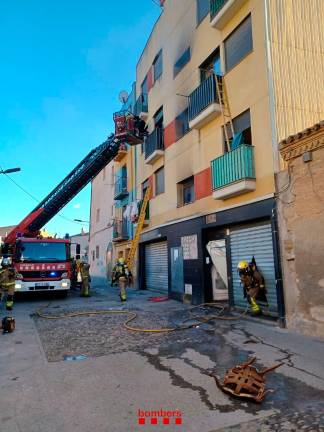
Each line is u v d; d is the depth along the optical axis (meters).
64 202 18.00
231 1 9.66
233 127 10.03
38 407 3.76
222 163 9.66
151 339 6.74
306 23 9.21
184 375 4.66
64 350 6.09
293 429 3.15
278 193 7.82
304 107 8.66
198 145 11.88
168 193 14.18
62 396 4.05
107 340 6.74
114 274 13.67
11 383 4.50
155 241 16.34
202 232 11.35
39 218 18.84
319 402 3.69
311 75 8.95
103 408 3.71
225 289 10.98
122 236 20.62
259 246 8.92
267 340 6.39
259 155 8.67
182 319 8.78
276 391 4.01
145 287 17.53
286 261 7.43
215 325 7.94
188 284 12.02
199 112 11.05
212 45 11.34
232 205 9.62
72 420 3.45
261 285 8.59
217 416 3.45
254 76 9.05
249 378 3.88
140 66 18.95
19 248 13.65
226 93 10.36
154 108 16.28
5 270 11.09
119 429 3.25
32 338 7.06
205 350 5.87
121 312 10.11
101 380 4.54
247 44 9.70
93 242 31.59
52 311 10.80
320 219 6.65
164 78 15.12
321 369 4.71
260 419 3.36
